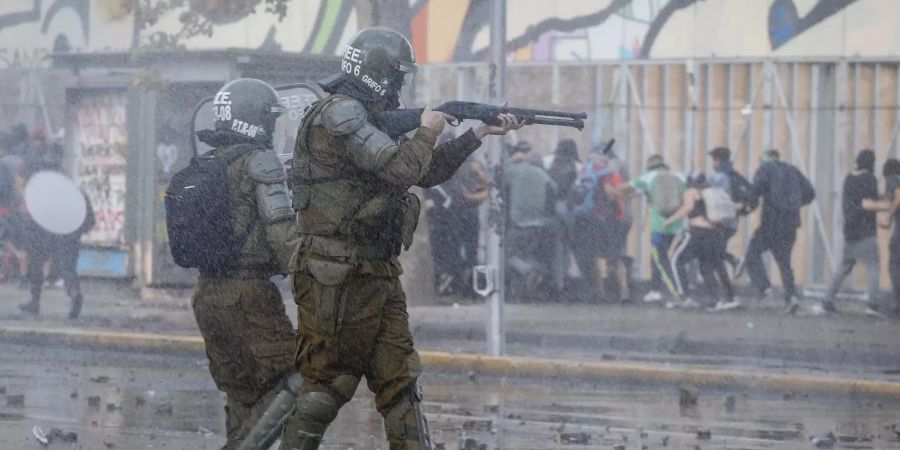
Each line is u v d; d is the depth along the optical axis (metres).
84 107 52.22
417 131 14.93
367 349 14.93
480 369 36.34
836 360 38.97
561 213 54.22
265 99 17.09
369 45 15.32
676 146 60.31
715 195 53.28
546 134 61.56
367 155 14.58
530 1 62.16
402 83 15.62
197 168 16.83
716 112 59.94
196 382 32.81
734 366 36.66
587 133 61.09
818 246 58.53
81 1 60.81
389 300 15.05
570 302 54.41
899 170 52.75
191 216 16.59
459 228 52.78
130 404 28.41
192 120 19.72
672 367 35.28
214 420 26.06
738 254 58.72
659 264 54.97
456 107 15.63
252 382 16.95
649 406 30.12
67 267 45.78
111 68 51.06
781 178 52.75
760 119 59.47
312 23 60.44
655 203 54.59
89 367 36.03
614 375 35.09
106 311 48.00
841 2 58.91
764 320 49.75
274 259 16.84
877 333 46.12
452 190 52.69
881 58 58.50
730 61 59.72
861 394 32.91
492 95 36.62
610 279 54.50
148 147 51.19
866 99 58.62
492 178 37.09
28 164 51.34
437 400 30.48
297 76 48.97
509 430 25.48
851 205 52.41
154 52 49.75
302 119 15.08
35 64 62.12
